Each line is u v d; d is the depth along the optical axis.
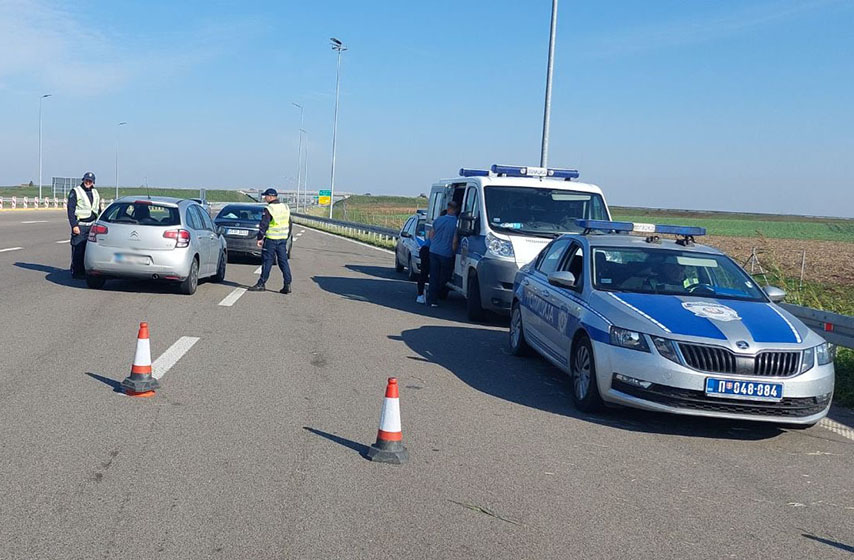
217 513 4.44
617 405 7.13
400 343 10.32
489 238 12.26
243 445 5.67
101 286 13.81
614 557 4.17
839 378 8.86
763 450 6.43
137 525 4.23
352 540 4.18
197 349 9.06
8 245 22.02
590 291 7.77
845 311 13.32
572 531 4.48
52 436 5.65
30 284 13.91
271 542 4.11
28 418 6.05
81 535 4.08
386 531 4.32
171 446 5.56
